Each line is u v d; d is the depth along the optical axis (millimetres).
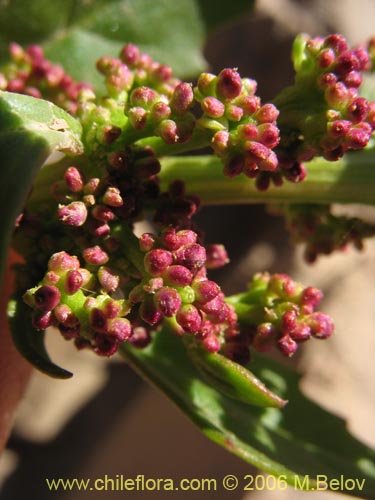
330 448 77
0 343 88
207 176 69
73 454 168
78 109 60
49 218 61
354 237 74
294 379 80
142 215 61
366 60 64
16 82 76
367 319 162
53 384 174
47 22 92
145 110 58
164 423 157
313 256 75
